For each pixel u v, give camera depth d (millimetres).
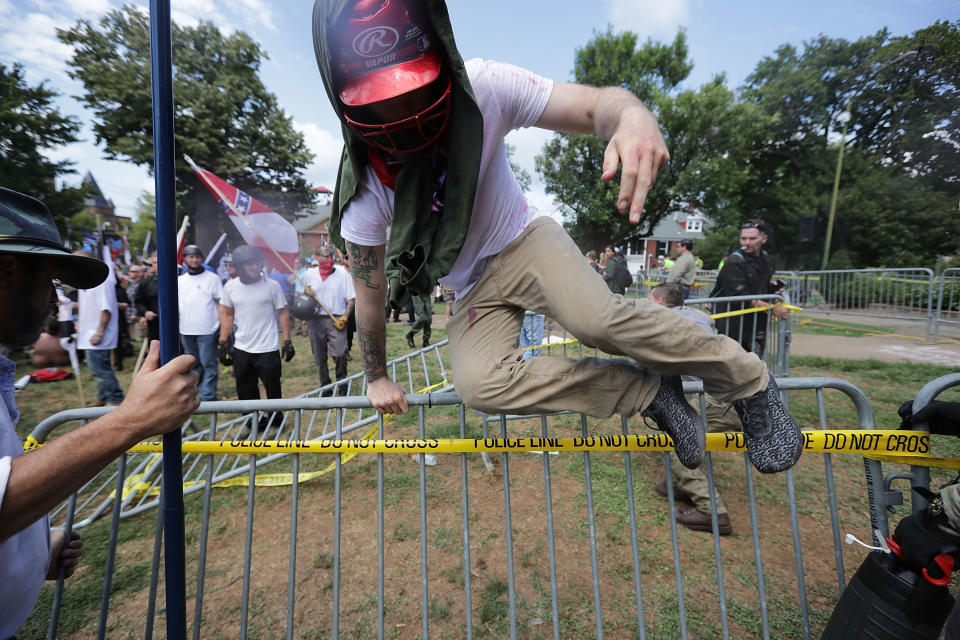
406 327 11695
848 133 31250
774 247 29484
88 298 5305
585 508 3057
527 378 1448
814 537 2701
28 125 13555
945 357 6586
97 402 5559
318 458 4078
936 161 26922
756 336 4625
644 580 2396
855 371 5844
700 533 2764
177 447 1235
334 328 5719
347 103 1078
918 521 1325
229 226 28422
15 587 1113
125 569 2748
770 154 31000
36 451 925
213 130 26734
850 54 29578
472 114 1117
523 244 1433
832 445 1584
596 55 26781
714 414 2598
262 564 2713
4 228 1029
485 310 1529
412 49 1051
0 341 1106
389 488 3465
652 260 43812
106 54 25219
